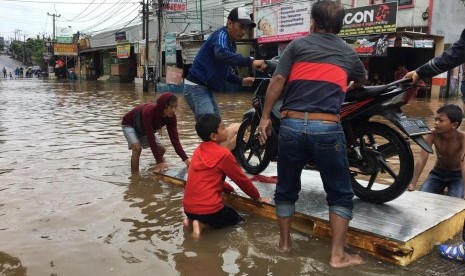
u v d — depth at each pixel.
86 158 6.17
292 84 2.94
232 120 10.97
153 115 5.10
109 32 40.50
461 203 3.71
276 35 20.59
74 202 4.19
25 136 8.12
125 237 3.38
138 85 31.78
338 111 2.87
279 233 3.47
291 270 2.85
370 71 20.36
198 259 3.00
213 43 4.45
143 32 32.03
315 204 3.67
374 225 3.18
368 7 17.03
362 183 4.16
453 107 4.16
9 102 16.45
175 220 3.75
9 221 3.68
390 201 3.72
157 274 2.78
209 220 3.49
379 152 3.61
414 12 18.38
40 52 68.00
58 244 3.23
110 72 41.09
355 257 2.99
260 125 3.09
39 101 17.03
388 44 16.56
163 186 4.77
